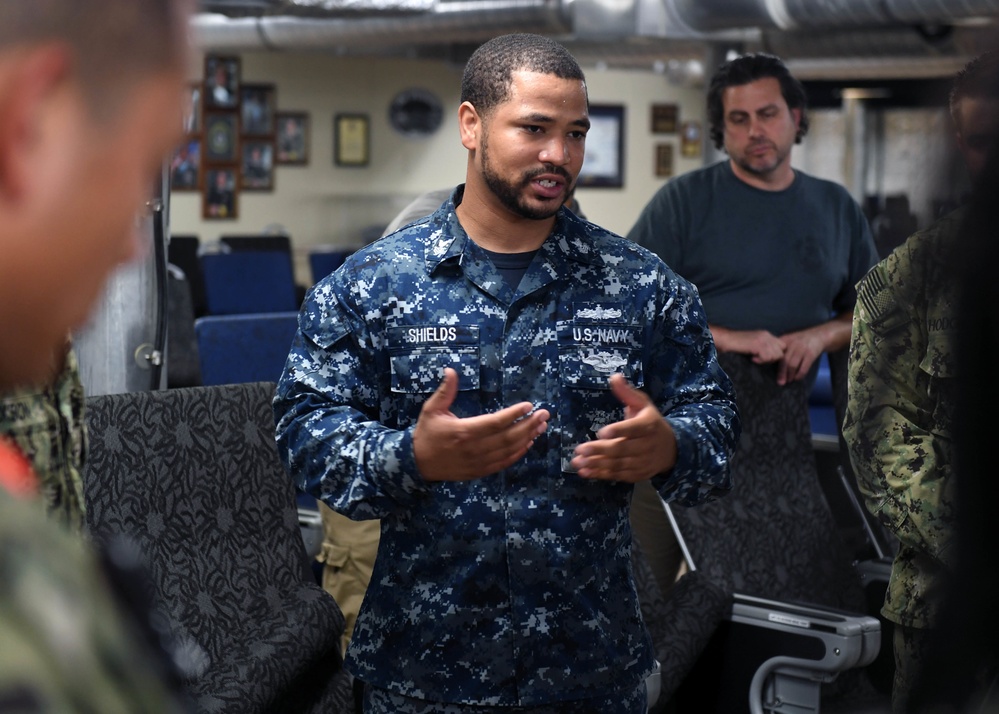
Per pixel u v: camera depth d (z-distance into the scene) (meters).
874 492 1.75
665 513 2.81
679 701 2.64
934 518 1.66
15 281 0.41
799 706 2.49
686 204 3.08
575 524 1.64
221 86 12.63
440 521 1.62
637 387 1.70
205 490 2.14
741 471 2.86
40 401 1.29
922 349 1.71
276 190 13.01
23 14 0.38
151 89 0.42
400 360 1.66
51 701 0.33
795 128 3.06
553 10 7.81
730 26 7.48
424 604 1.62
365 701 1.73
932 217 0.80
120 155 0.42
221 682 1.92
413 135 13.49
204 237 12.74
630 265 1.72
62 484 1.33
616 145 14.30
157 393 2.13
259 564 2.17
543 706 1.62
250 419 2.24
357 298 1.67
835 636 2.39
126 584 0.47
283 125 12.96
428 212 2.48
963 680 0.76
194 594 2.04
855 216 3.12
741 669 2.54
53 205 0.40
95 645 0.35
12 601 0.34
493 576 1.61
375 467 1.50
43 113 0.39
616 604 1.68
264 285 7.59
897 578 1.77
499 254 1.69
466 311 1.65
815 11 7.03
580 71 1.65
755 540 2.81
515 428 1.43
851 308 3.14
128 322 2.53
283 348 3.70
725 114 3.05
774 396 2.92
